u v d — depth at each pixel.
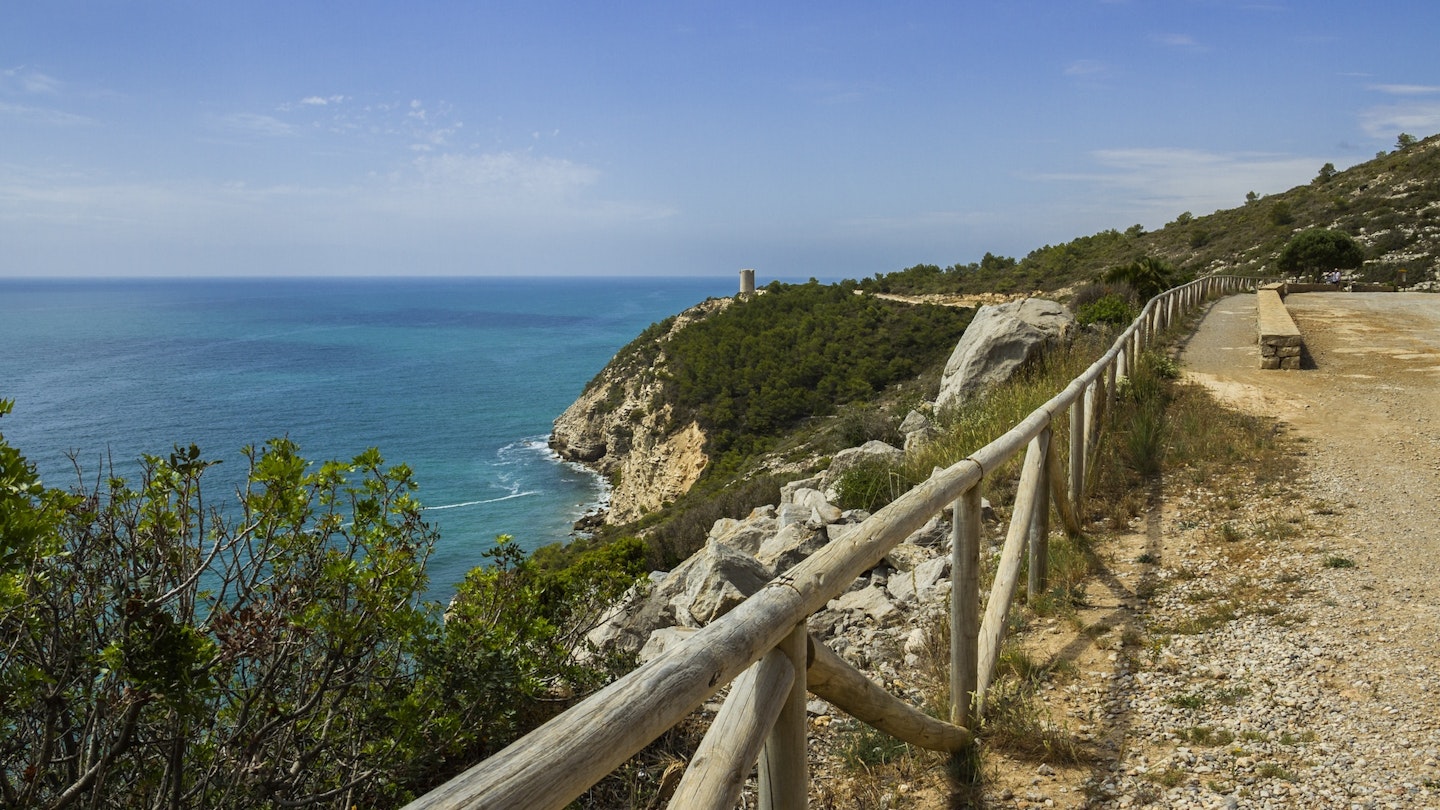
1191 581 5.75
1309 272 54.81
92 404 79.81
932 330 53.06
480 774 1.22
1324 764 3.41
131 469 20.36
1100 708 4.08
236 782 3.11
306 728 3.58
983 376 14.77
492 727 4.14
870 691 2.91
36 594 2.81
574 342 160.88
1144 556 6.30
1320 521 6.84
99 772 2.73
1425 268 52.62
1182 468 8.66
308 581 3.36
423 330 189.00
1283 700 3.99
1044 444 5.20
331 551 3.45
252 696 3.19
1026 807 3.32
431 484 55.94
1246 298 32.31
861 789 3.55
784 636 2.09
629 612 7.03
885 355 52.09
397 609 3.57
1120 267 29.55
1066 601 5.41
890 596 6.34
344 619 3.30
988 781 3.51
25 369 109.88
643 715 1.50
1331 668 4.29
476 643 4.00
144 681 2.62
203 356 128.62
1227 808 3.17
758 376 52.09
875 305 59.28
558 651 4.83
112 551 3.04
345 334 175.38
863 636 5.76
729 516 17.66
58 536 2.89
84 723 3.05
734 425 50.75
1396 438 9.88
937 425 13.41
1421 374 14.59
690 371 56.53
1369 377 14.34
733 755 1.86
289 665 3.53
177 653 2.67
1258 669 4.34
